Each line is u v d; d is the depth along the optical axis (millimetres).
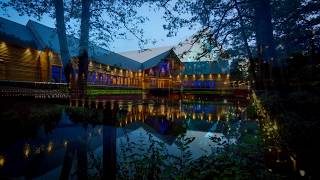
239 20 13008
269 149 4207
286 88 6020
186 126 9672
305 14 10148
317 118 4000
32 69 21891
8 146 6086
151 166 4648
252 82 10883
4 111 8781
